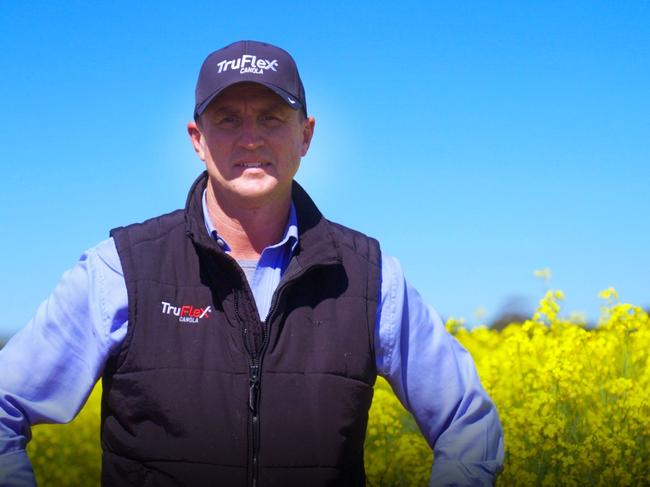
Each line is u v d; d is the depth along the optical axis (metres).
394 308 2.53
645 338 5.61
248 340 2.39
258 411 2.36
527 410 4.89
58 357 2.43
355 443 2.45
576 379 5.02
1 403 2.40
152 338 2.38
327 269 2.48
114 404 2.39
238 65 2.45
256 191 2.44
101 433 2.50
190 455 2.33
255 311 2.41
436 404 2.62
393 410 5.09
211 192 2.57
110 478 2.43
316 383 2.39
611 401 5.08
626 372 5.41
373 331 2.47
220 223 2.56
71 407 2.45
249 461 2.35
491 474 2.59
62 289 2.47
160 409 2.35
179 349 2.38
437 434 2.66
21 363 2.43
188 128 2.68
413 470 4.86
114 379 2.39
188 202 2.50
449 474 2.56
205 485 2.33
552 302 5.90
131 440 2.38
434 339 2.63
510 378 5.47
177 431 2.34
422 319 2.62
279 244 2.50
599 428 4.75
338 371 2.41
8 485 2.36
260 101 2.45
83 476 5.64
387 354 2.53
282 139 2.47
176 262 2.46
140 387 2.36
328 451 2.38
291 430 2.36
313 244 2.49
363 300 2.47
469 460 2.58
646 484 4.55
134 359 2.37
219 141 2.46
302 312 2.44
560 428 4.75
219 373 2.37
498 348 6.34
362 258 2.53
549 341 5.58
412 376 2.60
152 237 2.49
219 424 2.34
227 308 2.41
